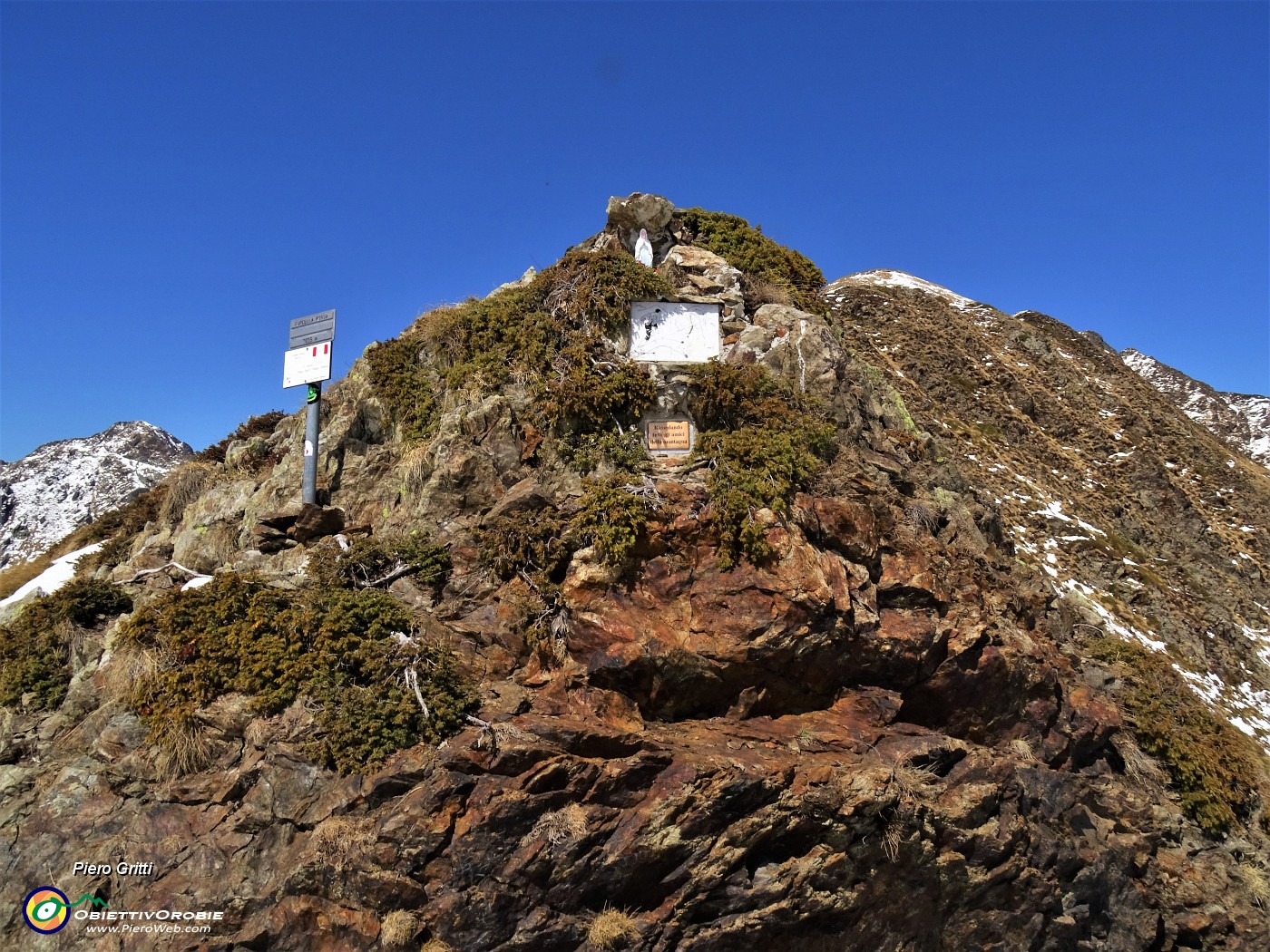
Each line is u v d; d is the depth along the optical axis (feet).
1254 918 47.14
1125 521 139.95
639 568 37.55
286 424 54.19
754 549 36.83
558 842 30.07
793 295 60.80
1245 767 54.85
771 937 33.14
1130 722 52.29
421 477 43.80
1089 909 42.57
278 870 30.04
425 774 30.63
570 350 46.78
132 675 35.86
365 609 36.32
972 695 40.91
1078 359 215.31
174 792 32.30
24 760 35.32
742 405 45.29
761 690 36.96
